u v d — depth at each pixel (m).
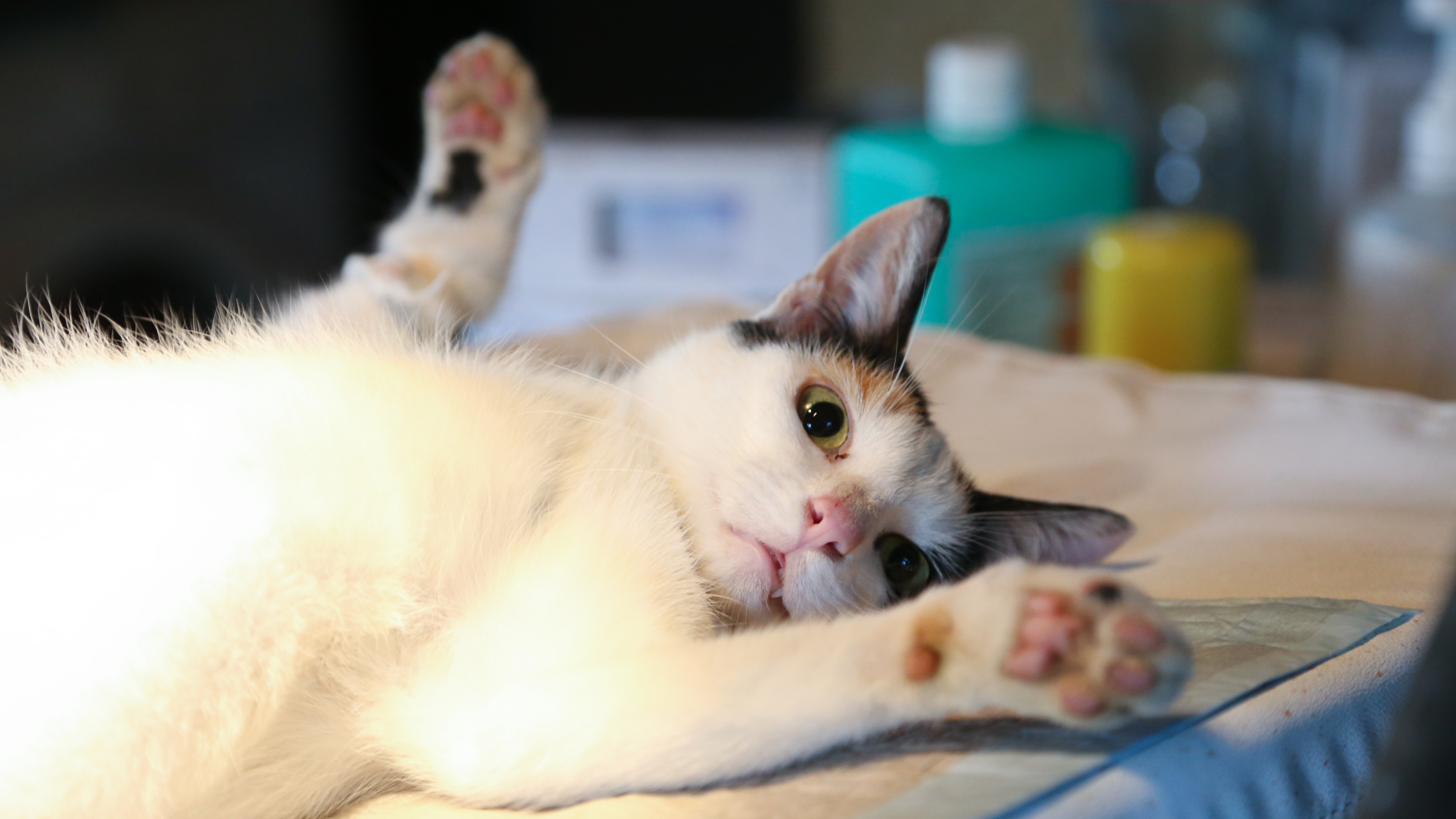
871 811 0.41
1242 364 0.84
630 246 1.14
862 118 1.15
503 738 0.44
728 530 0.50
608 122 1.14
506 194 0.58
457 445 0.47
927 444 0.52
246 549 0.44
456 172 0.58
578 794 0.44
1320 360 0.89
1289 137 1.05
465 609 0.46
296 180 1.12
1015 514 0.53
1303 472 0.58
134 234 1.10
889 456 0.51
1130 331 0.83
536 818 0.43
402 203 0.65
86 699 0.42
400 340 0.52
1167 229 0.86
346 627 0.45
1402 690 0.45
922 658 0.42
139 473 0.44
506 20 1.17
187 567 0.43
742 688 0.43
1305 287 1.05
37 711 0.42
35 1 1.04
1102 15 1.11
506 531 0.47
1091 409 0.65
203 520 0.44
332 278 0.74
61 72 1.06
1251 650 0.45
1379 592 0.49
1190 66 1.10
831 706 0.42
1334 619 0.46
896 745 0.43
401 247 0.58
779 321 0.54
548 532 0.48
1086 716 0.41
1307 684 0.44
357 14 1.11
